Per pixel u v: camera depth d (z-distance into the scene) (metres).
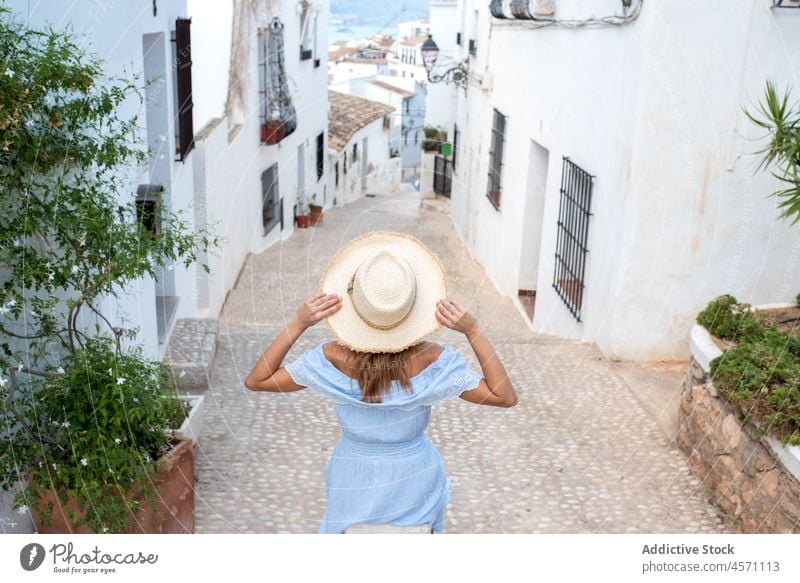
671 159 6.57
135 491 3.58
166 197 6.75
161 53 6.52
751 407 4.27
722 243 6.75
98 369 3.55
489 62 12.02
